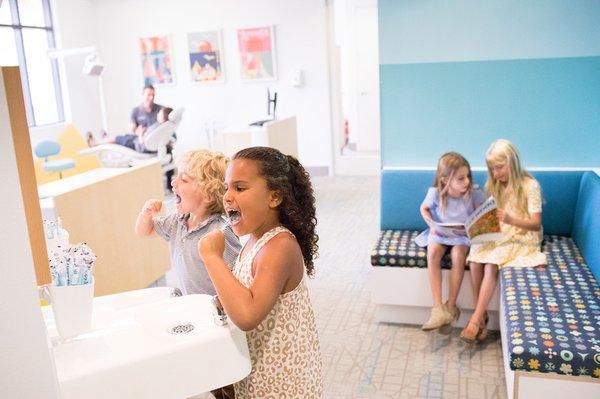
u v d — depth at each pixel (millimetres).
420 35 3650
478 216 2951
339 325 3408
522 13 3486
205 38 8297
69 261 1506
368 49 9172
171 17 8383
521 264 3018
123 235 3613
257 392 1510
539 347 2197
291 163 1498
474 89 3652
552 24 3459
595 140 3547
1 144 911
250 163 1412
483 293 3027
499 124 3668
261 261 1394
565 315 2447
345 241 5133
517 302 2604
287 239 1424
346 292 3930
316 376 1548
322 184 7723
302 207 1502
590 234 2982
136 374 1320
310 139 8250
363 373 2852
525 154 3674
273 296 1359
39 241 1209
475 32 3572
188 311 1579
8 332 938
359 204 6543
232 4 8102
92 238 3311
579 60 3473
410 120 3789
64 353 1370
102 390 1288
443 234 3166
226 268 1354
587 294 2652
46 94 8023
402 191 3672
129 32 8609
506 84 3602
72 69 8281
